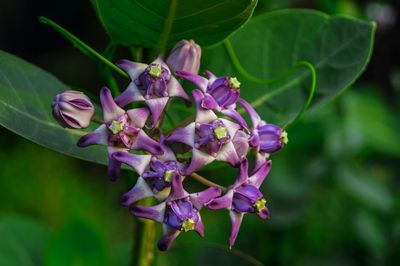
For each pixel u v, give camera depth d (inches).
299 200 44.1
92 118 25.4
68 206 77.5
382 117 47.1
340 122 45.9
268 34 29.4
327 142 45.6
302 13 29.4
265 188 44.3
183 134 24.7
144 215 24.6
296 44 29.3
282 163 45.8
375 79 65.0
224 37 26.4
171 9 25.7
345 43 28.9
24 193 77.7
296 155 46.6
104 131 24.7
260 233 46.0
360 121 46.4
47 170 79.9
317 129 45.1
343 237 48.8
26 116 26.3
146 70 25.0
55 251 31.9
